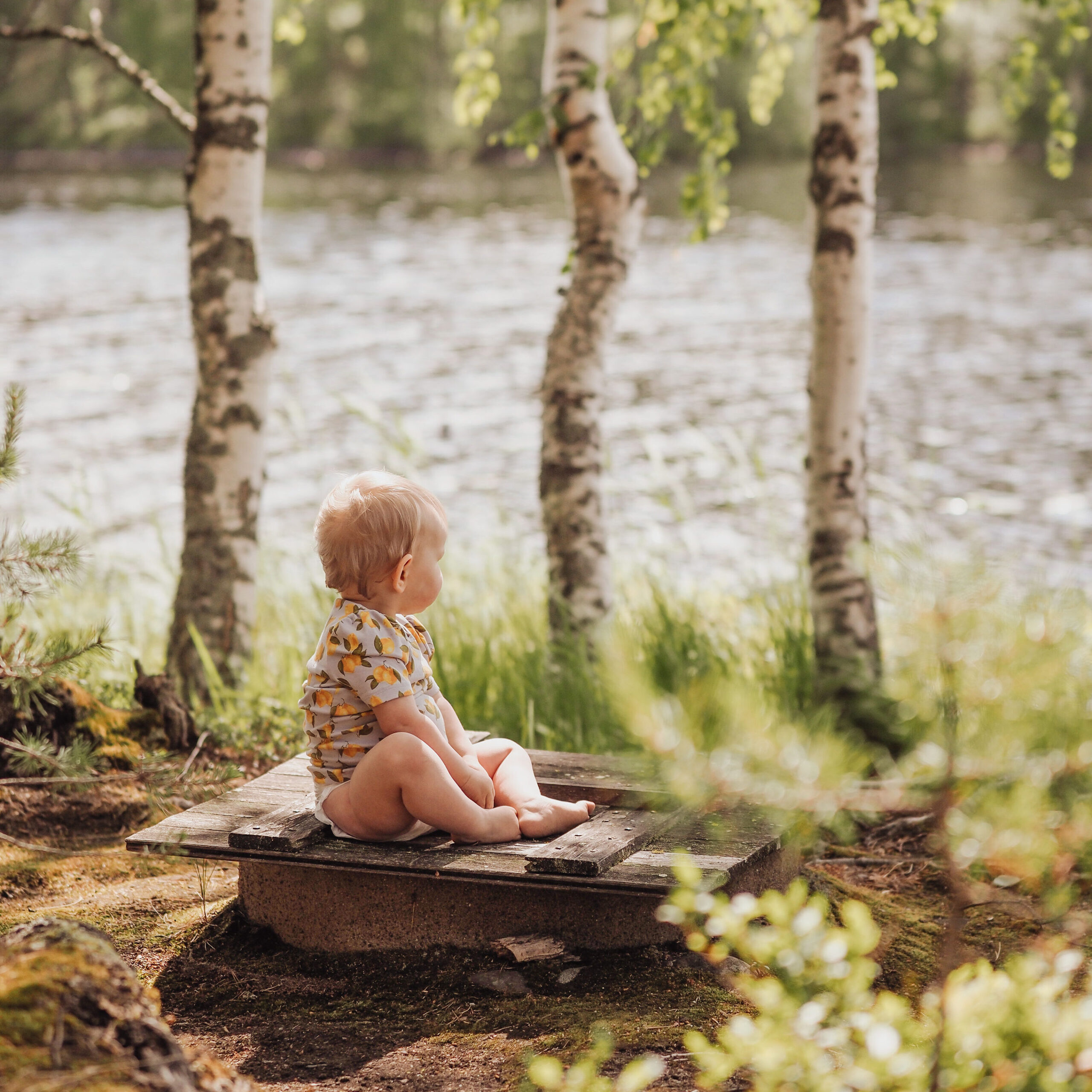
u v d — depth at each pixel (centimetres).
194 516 544
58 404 1541
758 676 557
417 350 1936
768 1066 172
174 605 550
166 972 304
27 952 203
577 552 575
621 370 1783
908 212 3897
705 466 1259
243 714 517
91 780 345
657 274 2728
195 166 534
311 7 6081
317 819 311
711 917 228
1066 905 171
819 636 520
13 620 358
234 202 535
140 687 472
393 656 304
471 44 758
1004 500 1140
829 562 518
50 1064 180
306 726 312
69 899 349
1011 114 720
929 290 2462
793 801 154
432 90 6322
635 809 340
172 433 1413
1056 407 1527
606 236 576
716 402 1576
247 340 541
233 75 528
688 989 283
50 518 1005
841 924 327
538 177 5519
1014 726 156
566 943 304
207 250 535
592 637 542
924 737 166
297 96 6325
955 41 4750
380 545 305
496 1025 270
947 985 172
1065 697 159
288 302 2369
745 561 901
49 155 5781
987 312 2219
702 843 305
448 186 4978
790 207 4128
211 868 374
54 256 2828
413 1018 278
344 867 294
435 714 317
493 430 1450
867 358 523
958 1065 167
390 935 308
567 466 574
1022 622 158
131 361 1816
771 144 6394
